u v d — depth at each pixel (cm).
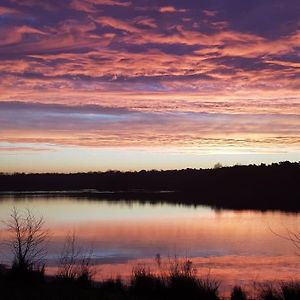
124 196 13800
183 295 1247
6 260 2091
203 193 13388
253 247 3116
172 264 2028
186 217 5953
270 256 2700
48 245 2870
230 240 3572
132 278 1638
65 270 1602
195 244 3322
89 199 11881
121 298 1191
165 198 12031
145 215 6338
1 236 2602
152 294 1264
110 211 7106
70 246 2964
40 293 1168
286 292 1248
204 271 2169
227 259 2597
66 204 9088
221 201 9881
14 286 1241
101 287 1362
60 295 1157
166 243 3378
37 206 7719
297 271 2184
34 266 1770
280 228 4338
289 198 9106
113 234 3947
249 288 1695
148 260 2505
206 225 4838
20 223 3186
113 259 2533
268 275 2067
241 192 11144
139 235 3903
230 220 5431
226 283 1836
